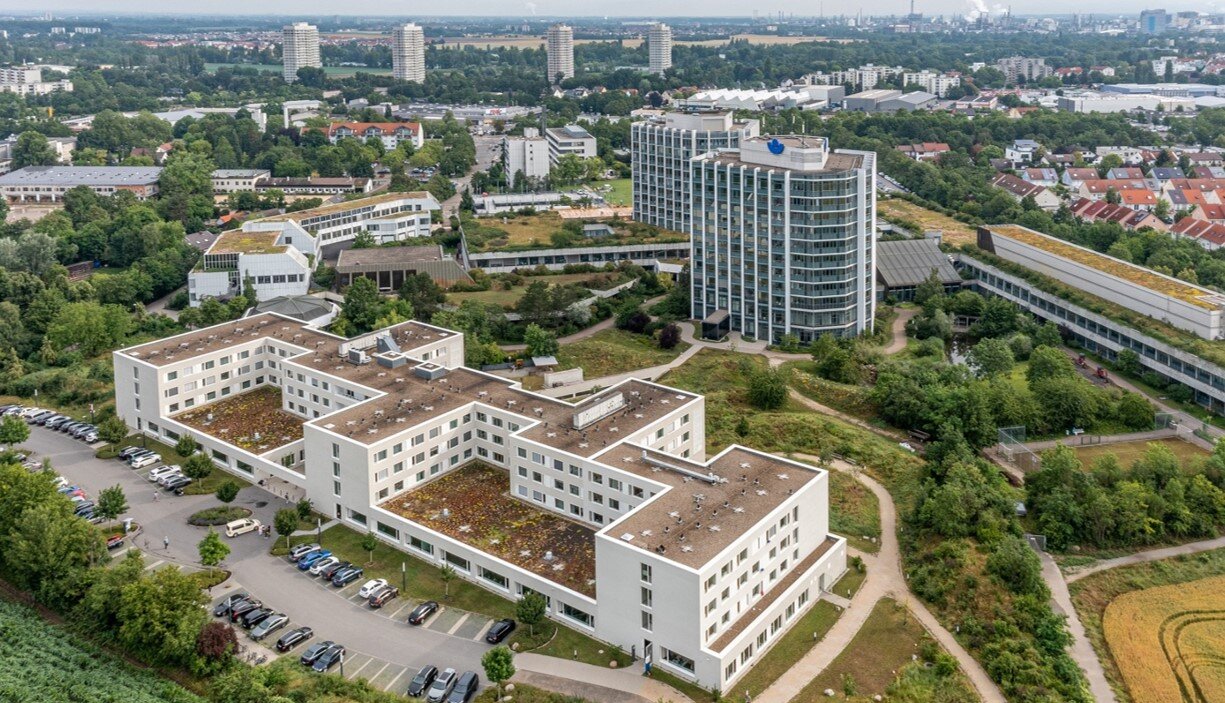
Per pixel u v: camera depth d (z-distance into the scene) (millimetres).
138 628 185125
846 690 177125
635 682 180125
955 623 197500
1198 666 189000
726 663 177125
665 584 178750
